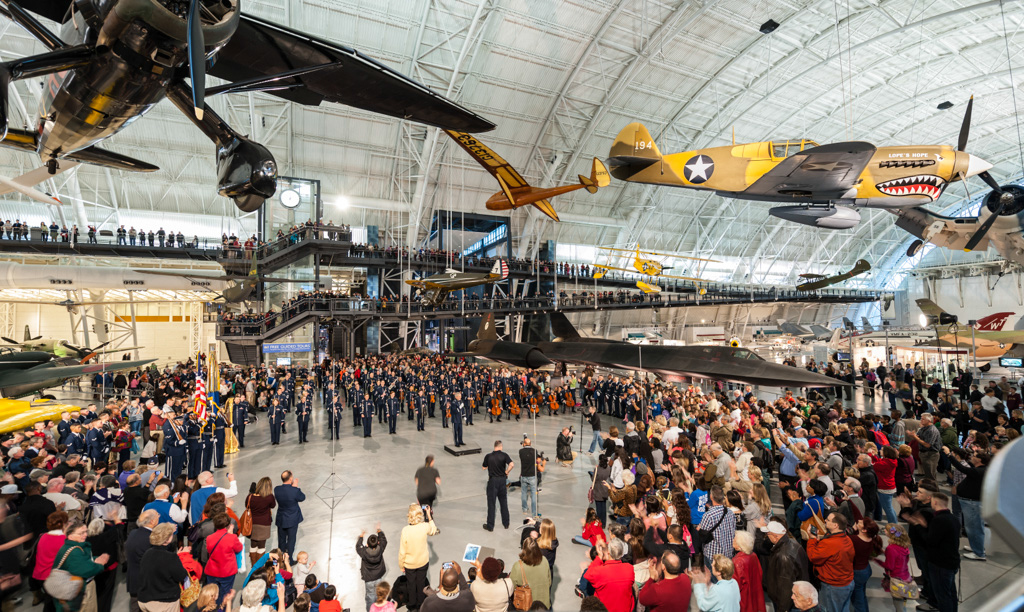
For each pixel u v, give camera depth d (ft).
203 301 110.63
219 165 12.32
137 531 19.44
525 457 29.12
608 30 93.81
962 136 46.24
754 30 96.02
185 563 17.88
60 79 11.51
